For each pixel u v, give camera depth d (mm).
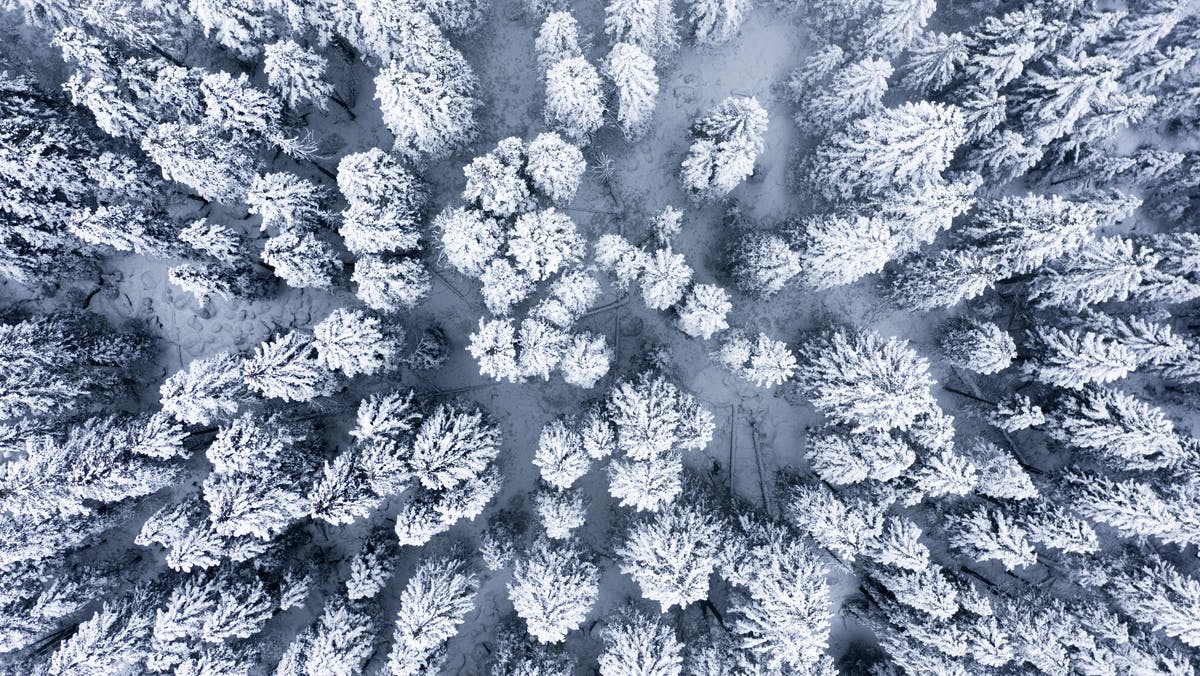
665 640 27875
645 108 29156
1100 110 29641
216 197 28672
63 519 26797
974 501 31078
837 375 28234
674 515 28219
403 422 26688
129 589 29828
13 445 26578
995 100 28859
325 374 26719
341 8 26688
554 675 28812
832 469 29219
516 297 27766
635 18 27297
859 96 28359
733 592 30203
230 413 28000
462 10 29484
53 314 29797
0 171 25125
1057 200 27734
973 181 29875
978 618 28297
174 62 28953
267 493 25469
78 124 27281
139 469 26047
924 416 28250
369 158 25547
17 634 26578
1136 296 31203
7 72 28250
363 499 25375
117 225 26469
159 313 31969
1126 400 29219
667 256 26859
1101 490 29750
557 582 26641
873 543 27609
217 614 25875
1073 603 30578
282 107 28125
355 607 28656
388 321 29328
